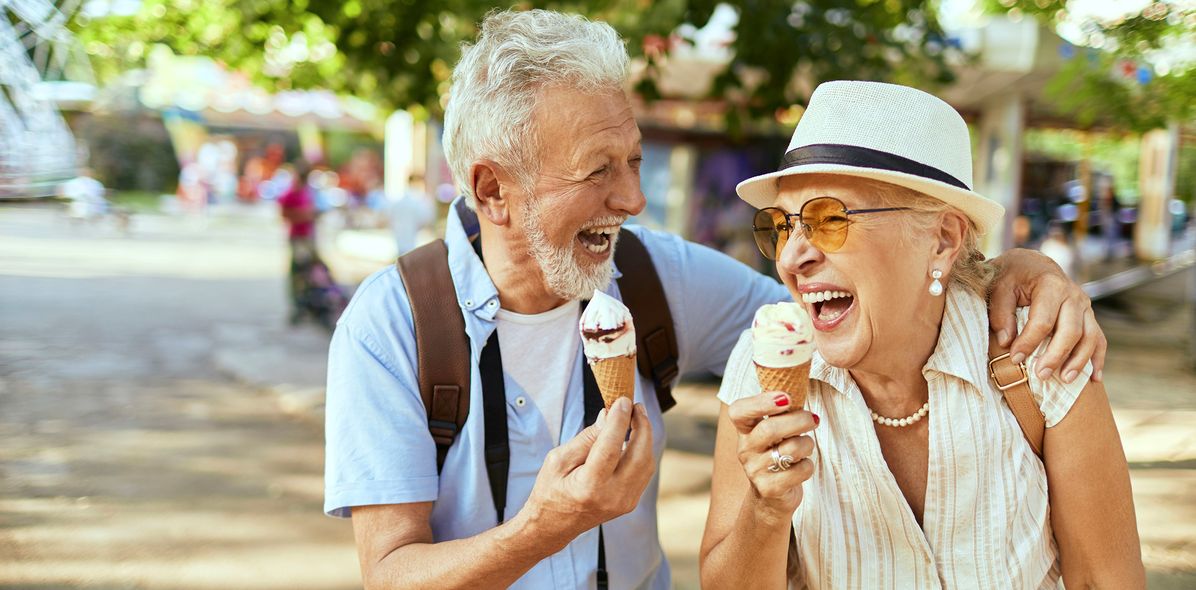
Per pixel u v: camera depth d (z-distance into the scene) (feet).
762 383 5.14
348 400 6.01
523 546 5.19
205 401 25.68
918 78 21.83
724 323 7.36
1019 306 5.71
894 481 5.55
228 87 60.59
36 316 39.06
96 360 30.81
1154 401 25.44
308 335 36.24
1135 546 5.61
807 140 5.46
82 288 48.01
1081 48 21.62
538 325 6.38
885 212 5.25
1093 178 56.80
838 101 5.41
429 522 6.20
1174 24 16.21
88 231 80.74
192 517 16.99
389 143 54.08
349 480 5.85
